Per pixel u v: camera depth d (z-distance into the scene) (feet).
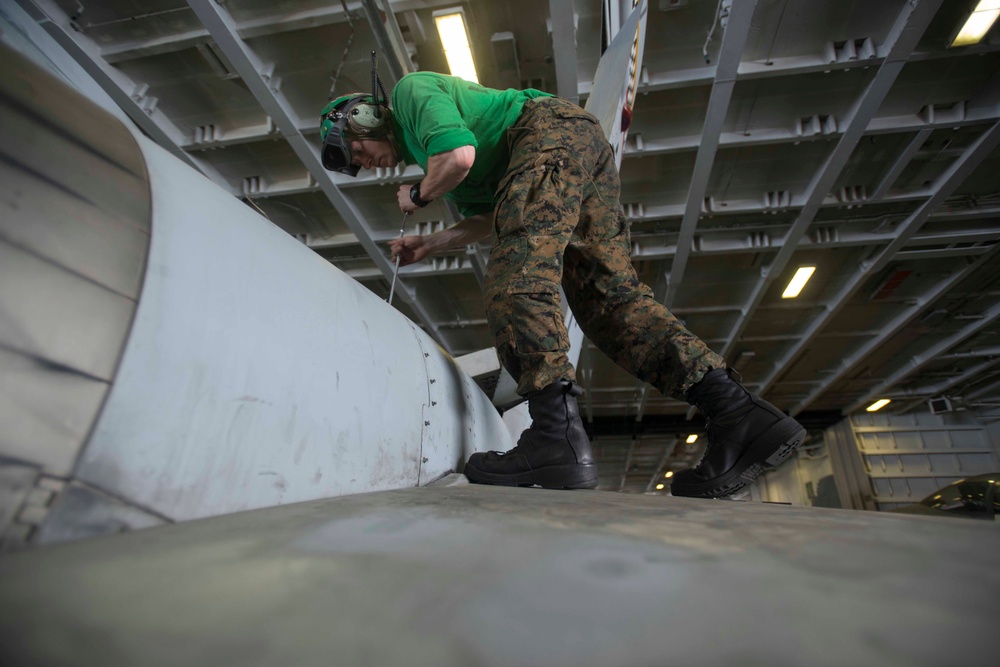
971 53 12.64
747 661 0.39
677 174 16.19
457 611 0.49
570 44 12.00
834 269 20.63
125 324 1.00
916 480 34.35
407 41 13.11
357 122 3.65
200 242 1.29
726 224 18.17
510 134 3.34
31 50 1.21
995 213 17.60
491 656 0.41
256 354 1.39
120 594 0.53
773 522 0.87
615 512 1.01
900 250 19.21
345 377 1.86
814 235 18.69
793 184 16.60
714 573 0.57
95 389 0.91
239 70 12.39
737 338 24.43
